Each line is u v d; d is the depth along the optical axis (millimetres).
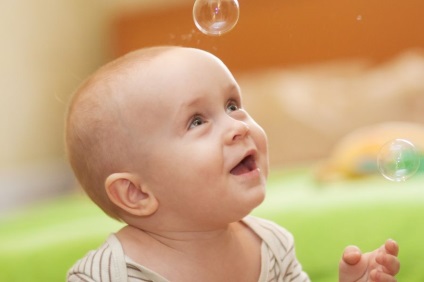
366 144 3035
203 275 1260
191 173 1211
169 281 1245
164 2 4969
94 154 1303
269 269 1324
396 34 4254
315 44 4250
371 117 4027
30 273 2111
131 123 1252
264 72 4488
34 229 2680
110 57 5141
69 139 1346
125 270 1248
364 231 2020
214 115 1230
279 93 4219
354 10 4137
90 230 2346
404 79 4043
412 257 1866
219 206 1215
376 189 2484
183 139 1222
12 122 4406
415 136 3025
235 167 1241
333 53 4316
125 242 1291
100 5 5223
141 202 1273
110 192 1287
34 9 4707
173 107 1223
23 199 4281
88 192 1363
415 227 1985
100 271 1247
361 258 1246
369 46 4262
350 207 2188
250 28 4535
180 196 1231
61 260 2125
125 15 5086
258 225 1382
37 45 4703
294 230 2090
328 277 1896
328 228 2068
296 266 1391
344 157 3035
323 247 1992
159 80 1242
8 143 4344
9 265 2156
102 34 5234
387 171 1376
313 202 2340
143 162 1251
